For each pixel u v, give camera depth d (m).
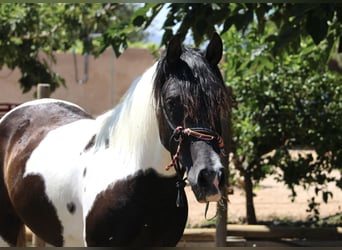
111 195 2.88
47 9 8.95
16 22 7.91
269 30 6.19
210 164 2.41
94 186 2.97
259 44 6.25
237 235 5.58
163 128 2.67
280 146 6.31
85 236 3.02
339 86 6.27
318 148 6.14
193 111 2.49
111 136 3.04
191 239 5.43
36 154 3.47
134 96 2.93
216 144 2.51
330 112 6.15
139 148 2.85
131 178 2.85
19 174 3.49
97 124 3.28
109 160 2.99
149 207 2.85
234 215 7.18
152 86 2.79
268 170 6.43
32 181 3.38
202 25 4.75
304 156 7.03
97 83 17.78
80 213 3.12
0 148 3.83
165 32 5.08
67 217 3.19
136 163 2.85
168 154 2.78
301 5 4.41
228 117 2.80
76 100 17.61
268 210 7.64
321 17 4.30
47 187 3.27
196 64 2.60
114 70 17.84
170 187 2.87
